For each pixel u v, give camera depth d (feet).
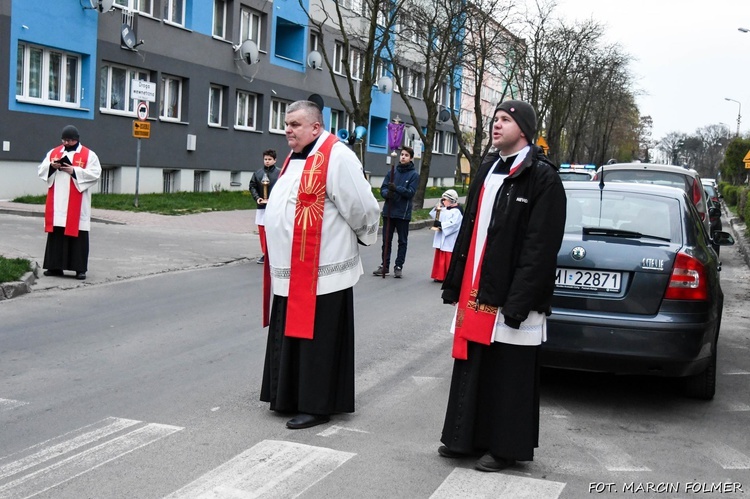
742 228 89.35
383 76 143.84
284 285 17.84
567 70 151.43
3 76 69.00
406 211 43.11
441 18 104.47
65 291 33.78
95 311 30.01
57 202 35.53
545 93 150.30
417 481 14.62
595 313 19.74
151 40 87.86
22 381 20.58
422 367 23.85
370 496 13.83
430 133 98.48
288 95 117.19
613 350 19.45
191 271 41.47
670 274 19.58
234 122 105.81
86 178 35.55
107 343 25.08
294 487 14.11
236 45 103.76
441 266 42.29
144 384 20.66
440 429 17.90
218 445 16.20
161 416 18.04
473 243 15.17
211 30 98.53
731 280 50.24
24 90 72.74
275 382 18.12
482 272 14.85
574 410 20.26
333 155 17.56
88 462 15.06
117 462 15.08
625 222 21.63
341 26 78.84
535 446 15.44
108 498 13.38
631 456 16.76
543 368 24.61
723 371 25.07
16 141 70.95
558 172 14.96
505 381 15.01
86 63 78.89
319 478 14.58
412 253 57.00
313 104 18.02
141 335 26.37
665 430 18.71
